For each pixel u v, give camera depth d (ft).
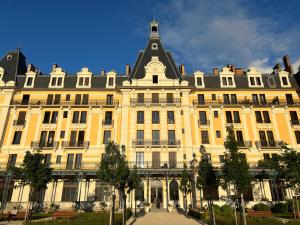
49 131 126.21
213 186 66.64
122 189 62.23
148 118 126.72
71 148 122.62
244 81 138.10
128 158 118.93
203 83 136.15
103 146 123.34
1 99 130.11
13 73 138.82
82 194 114.42
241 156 57.26
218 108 130.72
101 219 58.29
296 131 127.03
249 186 54.70
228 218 60.90
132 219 74.95
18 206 105.70
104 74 143.54
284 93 134.21
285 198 110.93
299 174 74.64
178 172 109.29
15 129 125.59
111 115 130.11
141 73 138.00
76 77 138.51
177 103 128.57
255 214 72.90
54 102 131.13
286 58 147.74
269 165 95.76
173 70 139.74
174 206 113.80
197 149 122.72
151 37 155.02
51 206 109.50
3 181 109.40
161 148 120.78
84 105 129.90
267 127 127.65
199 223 66.49
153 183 118.83
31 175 73.31
